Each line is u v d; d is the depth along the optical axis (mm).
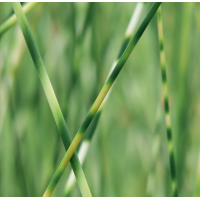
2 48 1234
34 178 1440
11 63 1245
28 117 1472
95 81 1389
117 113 1728
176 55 1523
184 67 1478
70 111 1403
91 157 1582
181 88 1466
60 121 792
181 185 1443
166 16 1542
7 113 1383
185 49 1492
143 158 1712
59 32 1453
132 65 1718
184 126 1458
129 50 782
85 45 1346
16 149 1371
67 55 1452
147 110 1704
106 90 784
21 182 1375
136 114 1724
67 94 1260
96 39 1367
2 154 1414
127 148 1754
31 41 787
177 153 1463
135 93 1712
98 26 1426
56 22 1451
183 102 1462
